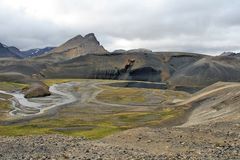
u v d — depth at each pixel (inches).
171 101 7706.7
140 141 1550.2
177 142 1520.7
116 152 1277.1
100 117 5118.1
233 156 1196.5
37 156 1203.9
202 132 1770.4
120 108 6668.3
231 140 1588.3
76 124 4042.8
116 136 1685.5
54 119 4886.8
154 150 1359.5
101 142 1560.0
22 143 1513.3
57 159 1148.5
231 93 5423.2
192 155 1226.6
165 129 1840.6
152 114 5265.8
